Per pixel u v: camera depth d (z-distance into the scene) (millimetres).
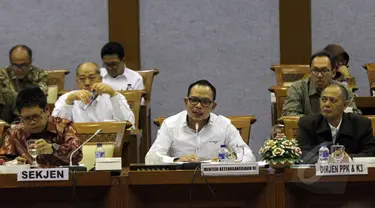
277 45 14758
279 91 11547
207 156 9094
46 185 7250
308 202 7523
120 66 12938
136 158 10820
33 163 7789
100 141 8922
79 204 7434
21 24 14727
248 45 14773
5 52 14695
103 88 10594
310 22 14648
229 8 14797
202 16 14828
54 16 14750
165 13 14812
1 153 7988
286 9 14633
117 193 7344
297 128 9453
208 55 14812
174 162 8188
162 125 9203
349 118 8672
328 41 14789
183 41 14828
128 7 14609
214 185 7434
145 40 14836
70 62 14758
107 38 14773
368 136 8578
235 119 9750
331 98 8531
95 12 14758
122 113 10703
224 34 14797
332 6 14789
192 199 7477
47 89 11938
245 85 14773
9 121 11516
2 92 11438
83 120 10727
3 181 7250
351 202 7516
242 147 9055
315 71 10312
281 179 7387
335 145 8062
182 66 14812
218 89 14797
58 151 7809
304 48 14609
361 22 14789
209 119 9148
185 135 9117
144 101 12617
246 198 7492
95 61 14758
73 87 14773
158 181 7328
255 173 7367
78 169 7434
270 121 14711
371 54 14797
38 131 7984
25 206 7426
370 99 11930
